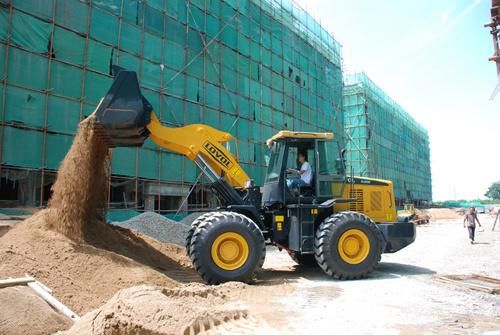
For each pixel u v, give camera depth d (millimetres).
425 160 62781
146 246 8734
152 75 16781
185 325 3697
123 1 15945
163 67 17219
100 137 7371
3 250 5750
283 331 4109
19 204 12773
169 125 17219
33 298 4293
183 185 17812
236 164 8219
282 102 25453
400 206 47656
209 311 4148
